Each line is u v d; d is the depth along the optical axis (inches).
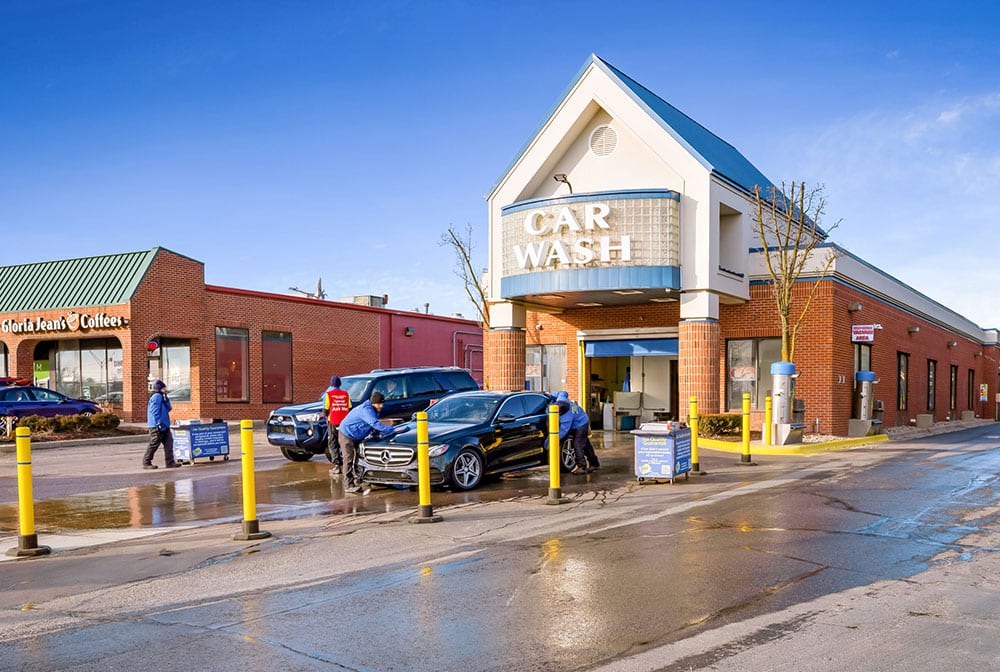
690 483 536.4
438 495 504.4
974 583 278.8
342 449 543.2
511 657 213.9
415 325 1708.9
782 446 758.5
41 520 448.8
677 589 274.4
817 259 908.6
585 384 1052.5
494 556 329.4
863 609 249.8
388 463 506.9
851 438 869.2
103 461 756.6
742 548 333.7
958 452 754.8
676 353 986.1
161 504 496.4
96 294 1195.9
